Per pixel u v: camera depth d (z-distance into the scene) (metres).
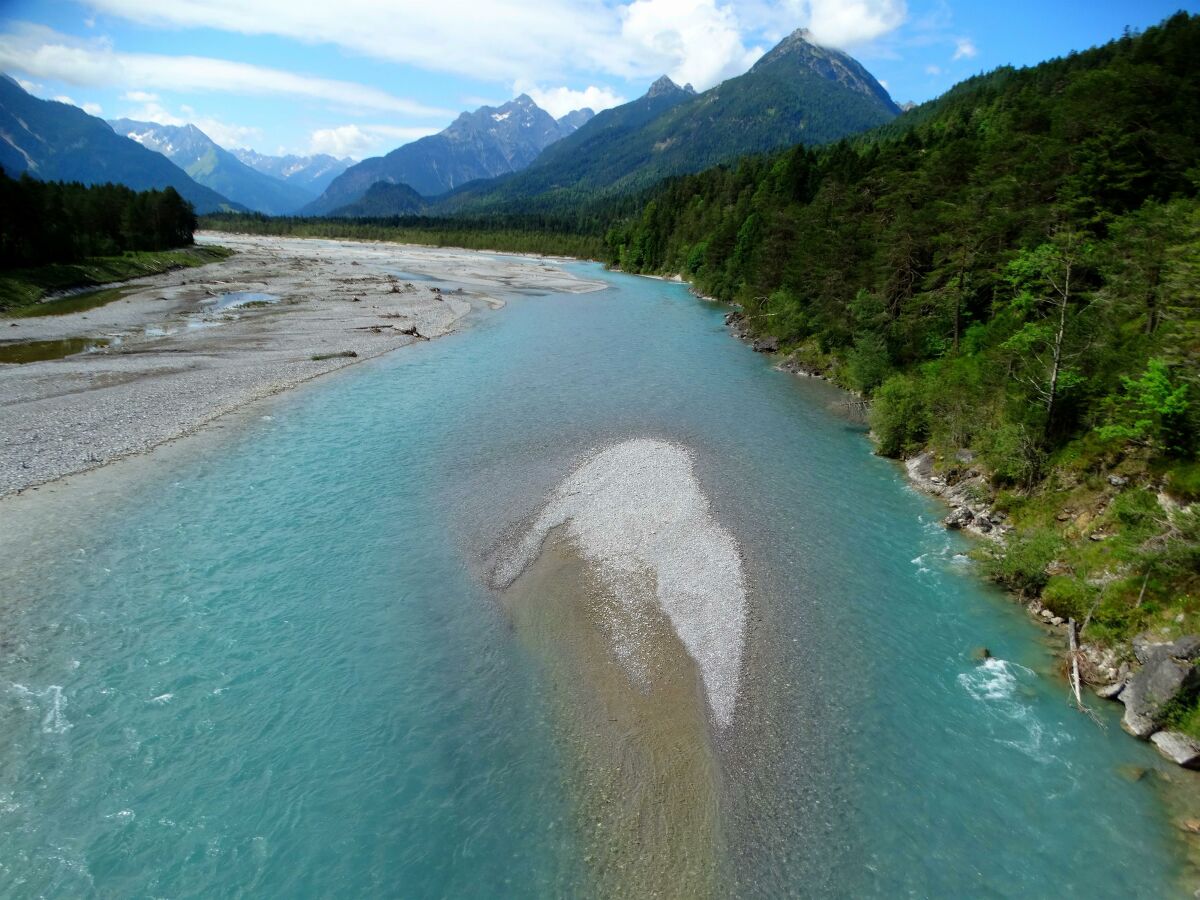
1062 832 16.20
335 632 22.88
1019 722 19.56
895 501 33.97
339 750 18.16
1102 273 34.91
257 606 24.03
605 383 53.47
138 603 23.81
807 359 61.28
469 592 25.42
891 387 42.03
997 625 24.05
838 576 26.97
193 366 52.53
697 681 21.02
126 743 17.95
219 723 18.81
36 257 85.69
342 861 15.23
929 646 22.88
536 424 43.25
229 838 15.61
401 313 80.38
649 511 31.73
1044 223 44.59
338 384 50.66
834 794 17.19
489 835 15.95
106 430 38.78
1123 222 36.94
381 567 26.78
